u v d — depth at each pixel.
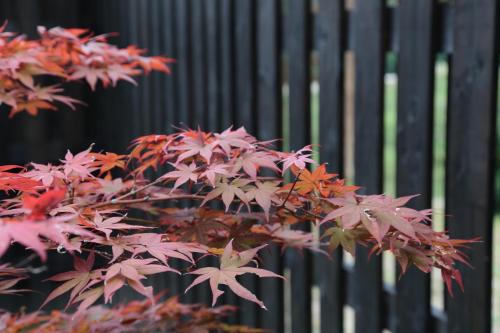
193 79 3.89
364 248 2.53
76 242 1.15
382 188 2.42
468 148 2.02
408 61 2.23
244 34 3.25
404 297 2.37
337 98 2.59
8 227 0.88
